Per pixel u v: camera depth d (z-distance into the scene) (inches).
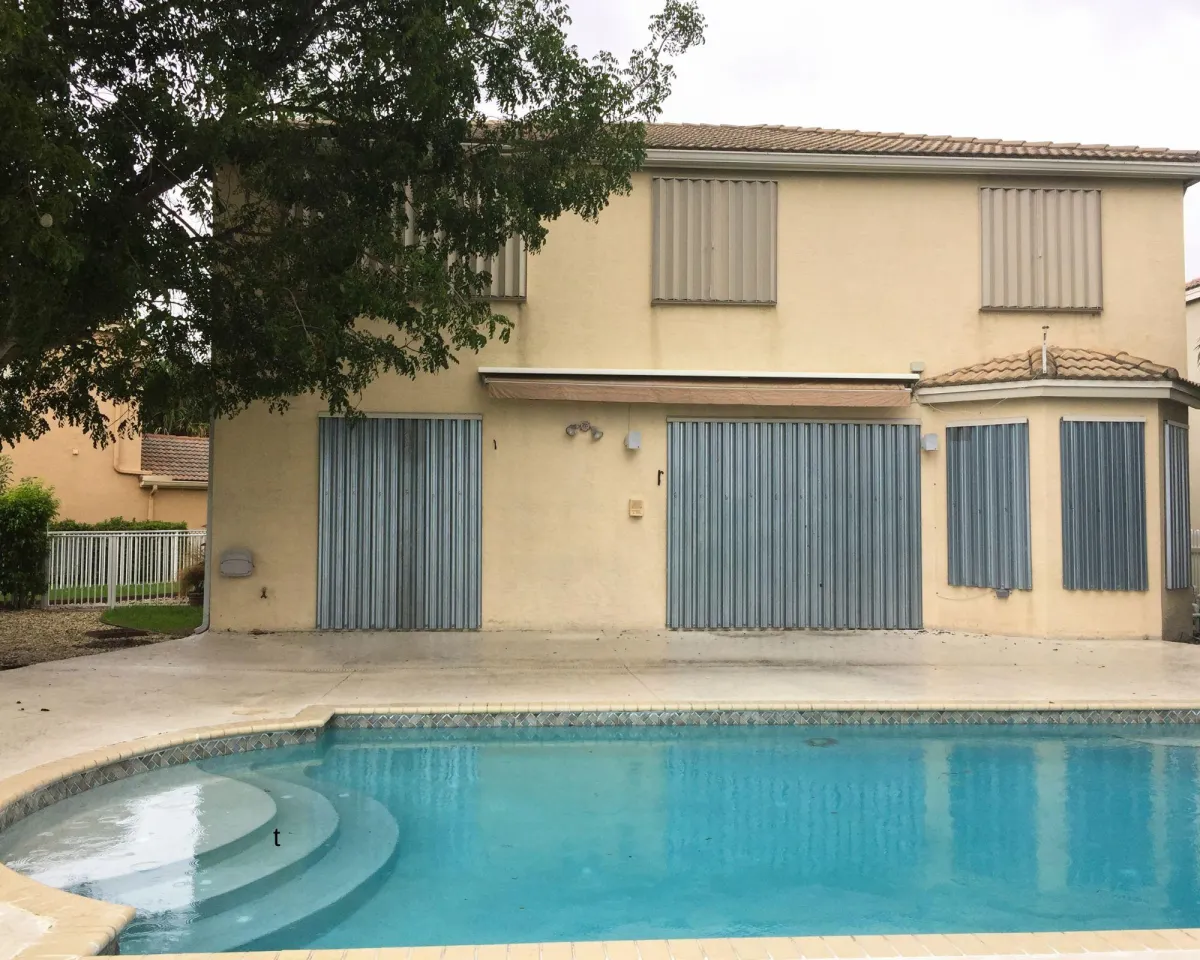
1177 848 227.5
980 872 212.7
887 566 534.9
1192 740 318.0
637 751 303.4
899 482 537.6
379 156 346.0
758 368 538.9
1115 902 196.1
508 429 524.1
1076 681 373.7
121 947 157.3
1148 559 505.0
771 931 181.9
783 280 542.0
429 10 320.2
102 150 303.3
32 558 617.0
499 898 196.7
